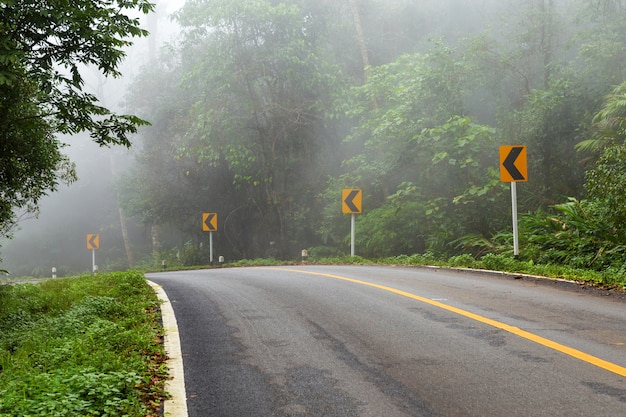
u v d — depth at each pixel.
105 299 9.45
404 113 22.53
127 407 4.50
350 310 8.66
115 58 9.80
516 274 12.41
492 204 20.59
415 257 18.12
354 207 21.27
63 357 5.92
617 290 9.88
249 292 11.02
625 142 13.28
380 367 5.75
